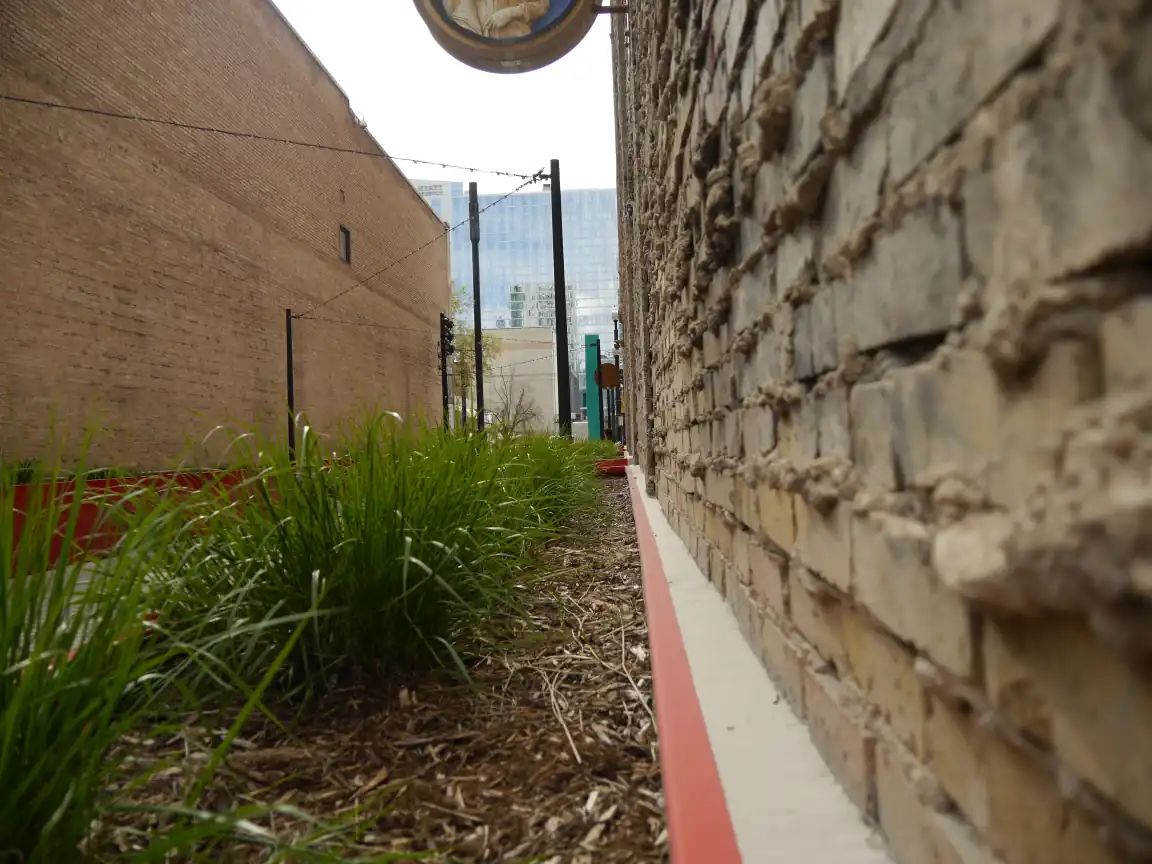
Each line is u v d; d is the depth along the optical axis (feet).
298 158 51.39
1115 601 1.50
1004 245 2.03
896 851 3.29
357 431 8.63
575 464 21.08
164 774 5.33
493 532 9.13
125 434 31.99
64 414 28.35
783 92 4.04
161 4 35.53
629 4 20.35
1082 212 1.68
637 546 13.94
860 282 3.23
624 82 24.71
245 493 7.38
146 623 4.85
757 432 5.64
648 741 5.67
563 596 10.18
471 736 5.86
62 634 4.38
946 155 2.36
